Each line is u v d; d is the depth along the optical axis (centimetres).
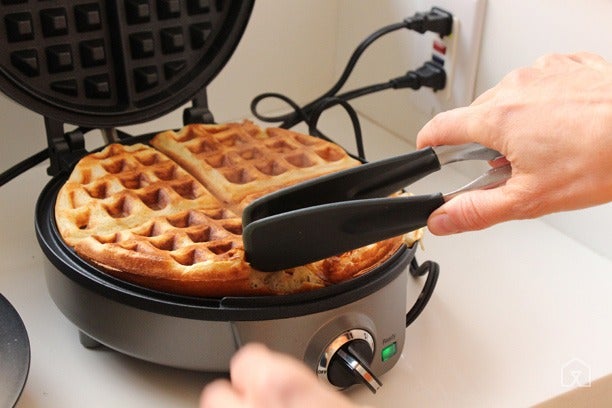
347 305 67
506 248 94
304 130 118
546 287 88
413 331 81
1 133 102
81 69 86
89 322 70
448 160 65
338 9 122
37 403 71
